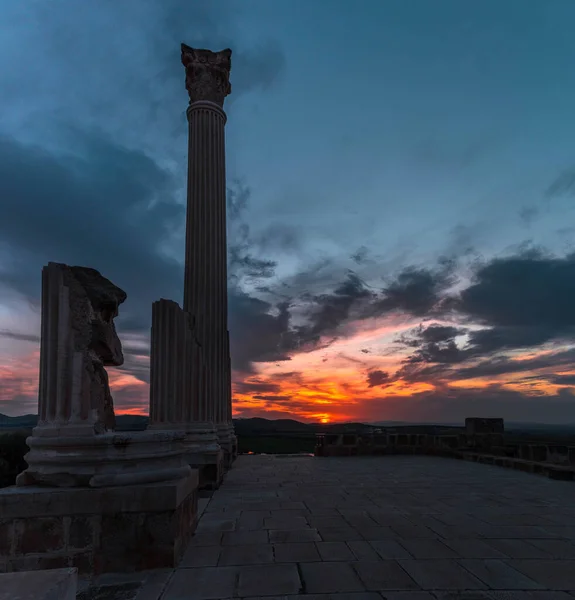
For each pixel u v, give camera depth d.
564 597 3.94
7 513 4.55
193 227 13.55
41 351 5.34
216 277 13.34
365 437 17.61
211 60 14.98
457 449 16.69
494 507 7.66
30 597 1.96
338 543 5.52
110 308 5.71
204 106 14.41
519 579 4.34
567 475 10.97
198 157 14.03
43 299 5.39
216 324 13.15
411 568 4.63
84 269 5.64
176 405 9.23
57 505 4.62
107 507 4.66
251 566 4.72
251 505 7.83
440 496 8.70
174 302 9.59
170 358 9.36
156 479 4.97
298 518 6.85
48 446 4.93
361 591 4.06
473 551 5.20
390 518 6.83
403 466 13.95
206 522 6.61
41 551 4.55
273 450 21.03
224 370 13.23
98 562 4.58
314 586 4.18
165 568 4.65
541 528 6.23
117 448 4.95
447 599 3.89
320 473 12.19
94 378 5.26
